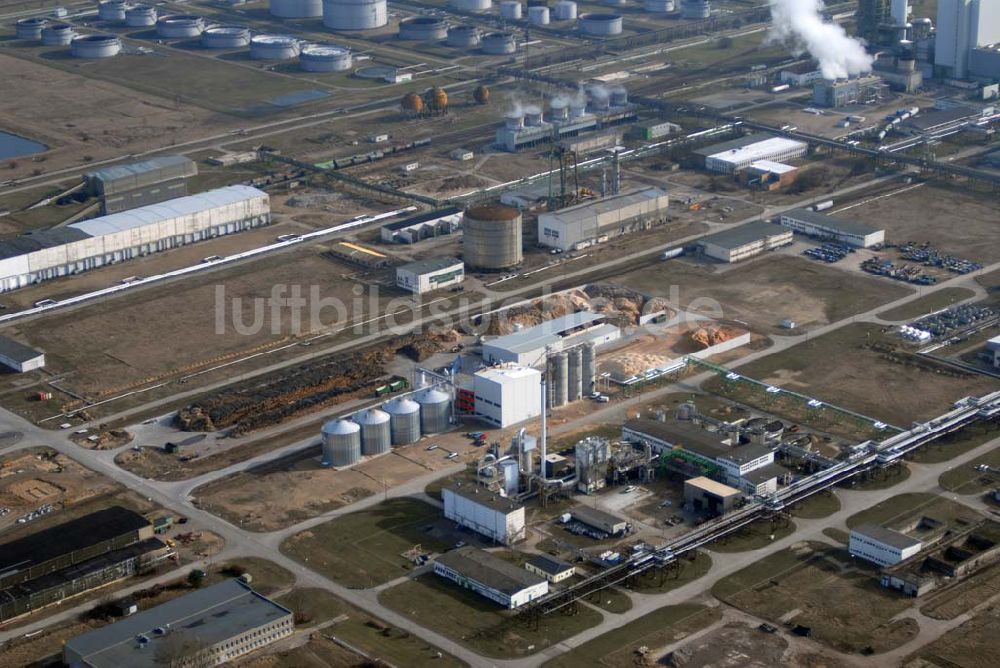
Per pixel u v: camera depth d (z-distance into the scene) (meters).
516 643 192.00
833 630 194.25
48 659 188.38
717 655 188.50
